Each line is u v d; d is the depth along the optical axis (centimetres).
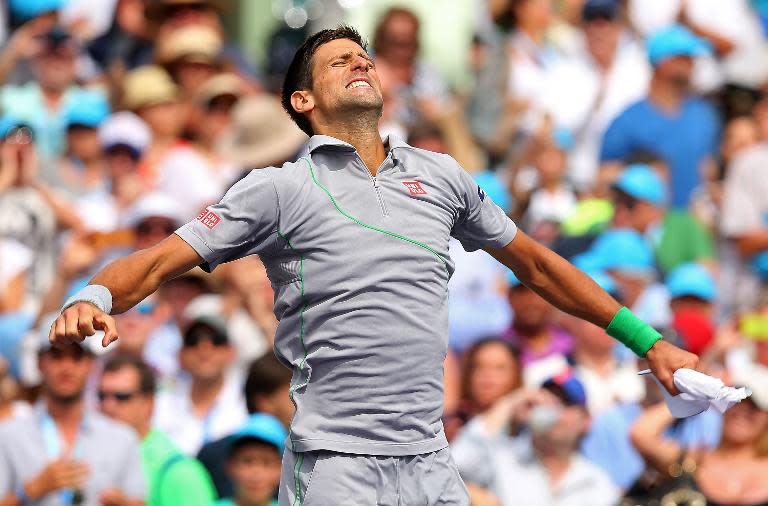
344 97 1374
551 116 3700
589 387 2561
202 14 3716
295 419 1342
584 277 1485
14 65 3538
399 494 1332
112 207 3159
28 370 2580
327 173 1344
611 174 3388
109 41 3791
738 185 3466
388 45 3562
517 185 3384
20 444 2181
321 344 1327
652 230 3156
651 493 2336
